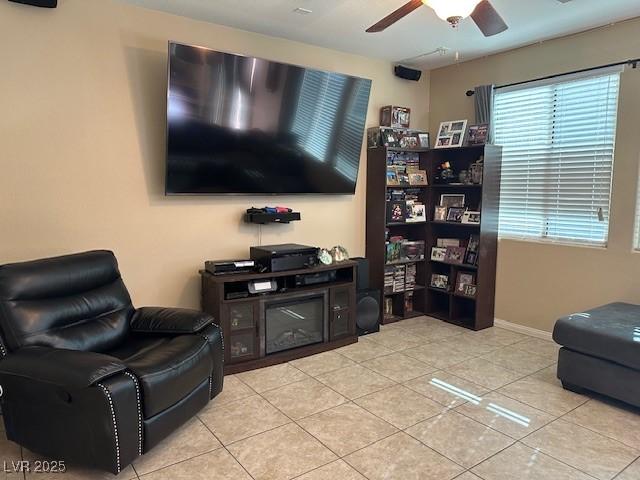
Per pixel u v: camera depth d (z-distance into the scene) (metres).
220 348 2.84
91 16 3.08
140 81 3.30
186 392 2.44
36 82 2.93
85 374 1.99
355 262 3.96
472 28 3.64
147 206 3.42
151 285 3.48
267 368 3.42
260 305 3.41
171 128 3.22
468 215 4.43
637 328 2.87
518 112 4.27
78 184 3.13
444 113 4.93
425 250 4.83
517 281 4.30
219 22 3.53
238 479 2.12
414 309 4.96
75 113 3.08
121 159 3.28
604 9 3.25
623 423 2.63
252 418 2.68
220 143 3.46
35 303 2.46
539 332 4.15
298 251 3.62
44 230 3.03
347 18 3.44
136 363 2.25
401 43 4.05
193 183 3.44
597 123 3.72
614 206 3.62
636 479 2.12
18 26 2.84
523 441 2.44
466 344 3.95
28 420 2.19
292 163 3.89
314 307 3.77
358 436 2.49
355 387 3.09
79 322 2.65
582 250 3.82
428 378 3.24
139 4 3.20
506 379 3.23
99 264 2.85
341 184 4.29
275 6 3.21
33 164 2.96
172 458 2.29
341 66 4.32
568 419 2.68
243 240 3.89
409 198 4.76
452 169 4.77
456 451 2.35
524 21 3.48
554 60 3.93
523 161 4.25
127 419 2.07
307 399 2.92
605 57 3.61
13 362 2.14
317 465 2.23
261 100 3.56
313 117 3.88
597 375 2.88
